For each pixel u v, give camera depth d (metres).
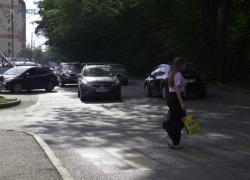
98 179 5.69
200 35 27.47
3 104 16.27
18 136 8.99
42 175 5.60
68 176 5.55
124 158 7.04
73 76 32.50
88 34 48.75
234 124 11.10
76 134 9.70
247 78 28.19
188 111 14.26
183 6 26.84
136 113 14.00
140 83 36.75
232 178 5.68
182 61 7.59
